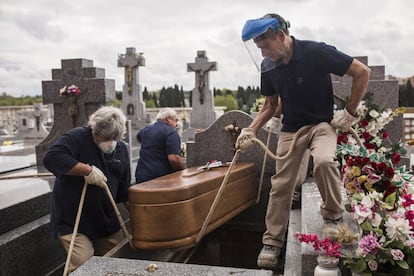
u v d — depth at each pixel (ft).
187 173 13.41
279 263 11.00
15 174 18.70
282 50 8.94
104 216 11.26
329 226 9.29
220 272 7.94
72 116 20.44
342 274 8.35
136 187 10.90
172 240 10.71
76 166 10.12
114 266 8.30
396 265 7.84
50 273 12.88
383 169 8.32
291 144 9.72
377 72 17.94
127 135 22.48
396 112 12.44
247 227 17.21
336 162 9.32
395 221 7.62
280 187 10.11
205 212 11.97
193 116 39.81
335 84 16.88
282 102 10.02
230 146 17.26
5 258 11.12
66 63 20.56
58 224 10.90
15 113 57.82
